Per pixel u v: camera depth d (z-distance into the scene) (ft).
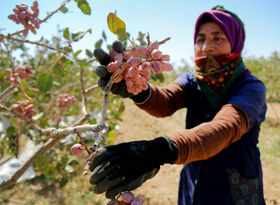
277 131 17.75
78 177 11.88
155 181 12.08
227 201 4.21
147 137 17.92
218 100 4.42
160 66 2.54
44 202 9.73
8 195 9.82
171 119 22.38
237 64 4.39
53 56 5.38
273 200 9.95
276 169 12.31
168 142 2.69
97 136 2.57
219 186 4.33
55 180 10.90
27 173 11.78
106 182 2.32
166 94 4.86
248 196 4.16
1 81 7.97
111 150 2.49
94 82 13.94
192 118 4.90
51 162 10.40
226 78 4.32
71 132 2.59
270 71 24.82
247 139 4.20
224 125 3.10
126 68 2.74
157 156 2.52
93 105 14.39
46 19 3.99
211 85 4.47
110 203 2.44
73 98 8.02
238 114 3.34
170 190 11.27
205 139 2.87
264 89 3.99
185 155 2.73
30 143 13.10
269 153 13.97
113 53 3.03
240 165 4.23
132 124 20.59
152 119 21.45
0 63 10.09
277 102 23.72
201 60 4.63
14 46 10.50
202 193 4.46
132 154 2.44
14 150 7.99
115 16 2.67
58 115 9.74
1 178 10.46
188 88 5.16
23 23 3.84
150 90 4.40
